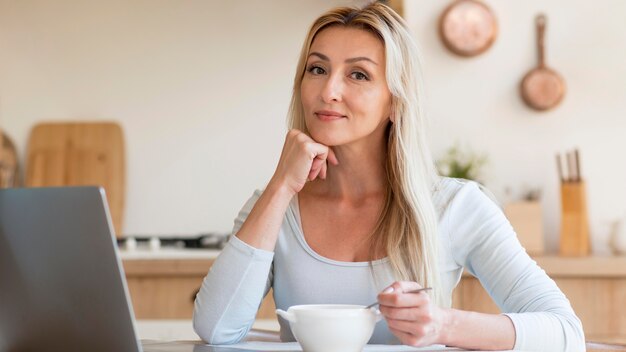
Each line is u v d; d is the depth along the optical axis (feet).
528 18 11.87
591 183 11.80
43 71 13.69
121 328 3.74
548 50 11.90
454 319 4.41
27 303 3.97
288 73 13.43
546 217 11.83
